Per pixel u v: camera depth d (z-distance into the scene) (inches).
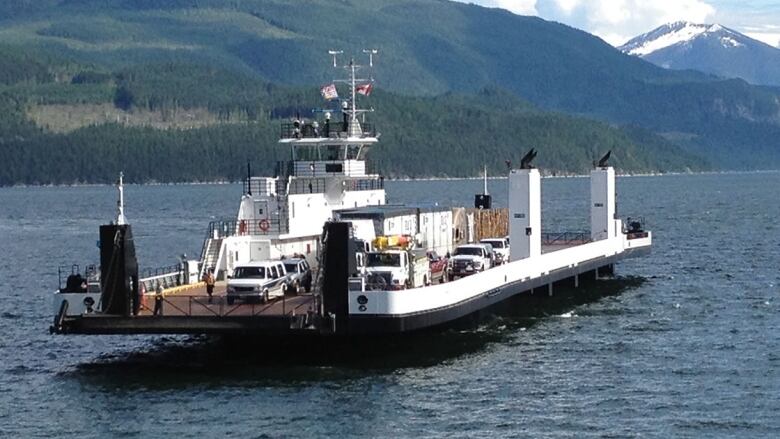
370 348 2787.9
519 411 2297.0
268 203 3255.4
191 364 2733.8
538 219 3437.5
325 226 2534.5
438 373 2610.7
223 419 2245.3
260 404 2346.2
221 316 2504.9
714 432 2158.0
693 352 2851.9
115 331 2539.4
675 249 5634.8
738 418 2244.1
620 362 2733.8
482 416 2262.6
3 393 2497.5
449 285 2733.8
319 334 2566.4
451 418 2247.8
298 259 3004.4
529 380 2544.3
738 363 2716.5
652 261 5034.5
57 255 5940.0
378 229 3137.3
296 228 3255.4
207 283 2751.0
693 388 2476.6
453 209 3873.0
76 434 2180.1
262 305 2645.2
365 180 3508.9
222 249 3117.6
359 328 2529.5
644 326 3225.9
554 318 3366.1
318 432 2158.0
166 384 2529.5
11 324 3432.6
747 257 5187.0
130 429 2198.6
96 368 2723.9
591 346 2930.6
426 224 3494.1
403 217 3299.7
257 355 2819.9
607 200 4160.9
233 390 2461.9
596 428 2185.0
